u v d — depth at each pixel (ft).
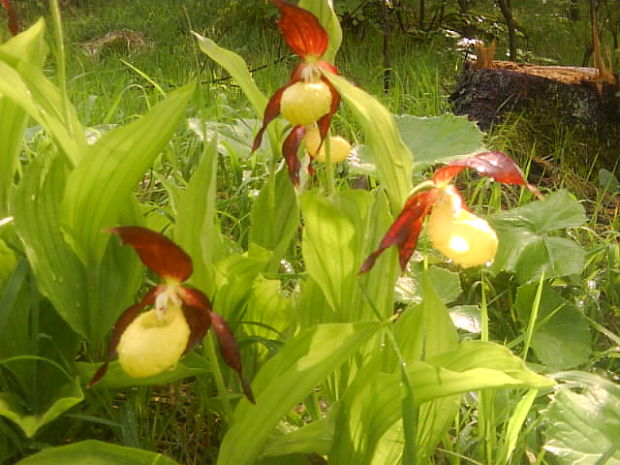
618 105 3.45
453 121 2.64
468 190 2.85
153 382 1.42
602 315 2.20
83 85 4.00
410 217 1.20
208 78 4.53
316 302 1.46
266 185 1.75
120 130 1.32
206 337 1.31
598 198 3.10
